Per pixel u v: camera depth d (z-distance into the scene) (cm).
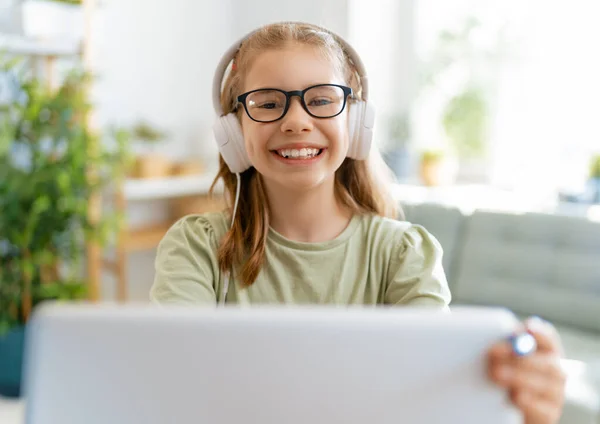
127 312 48
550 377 48
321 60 88
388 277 96
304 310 48
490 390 47
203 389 48
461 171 380
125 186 314
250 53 92
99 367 48
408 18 381
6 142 236
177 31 385
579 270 245
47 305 49
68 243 274
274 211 98
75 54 293
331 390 48
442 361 47
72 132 254
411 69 384
